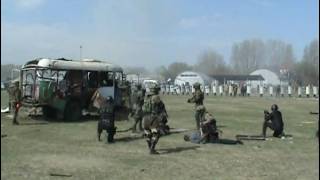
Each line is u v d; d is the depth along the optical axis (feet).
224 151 50.21
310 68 312.50
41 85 78.59
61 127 70.38
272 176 38.73
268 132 67.62
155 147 51.96
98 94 82.23
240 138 59.62
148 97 59.36
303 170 41.04
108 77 84.48
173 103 139.54
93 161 44.09
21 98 77.56
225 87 216.54
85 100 81.41
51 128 69.00
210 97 190.70
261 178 38.04
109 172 39.52
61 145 53.11
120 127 70.69
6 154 47.03
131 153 48.44
